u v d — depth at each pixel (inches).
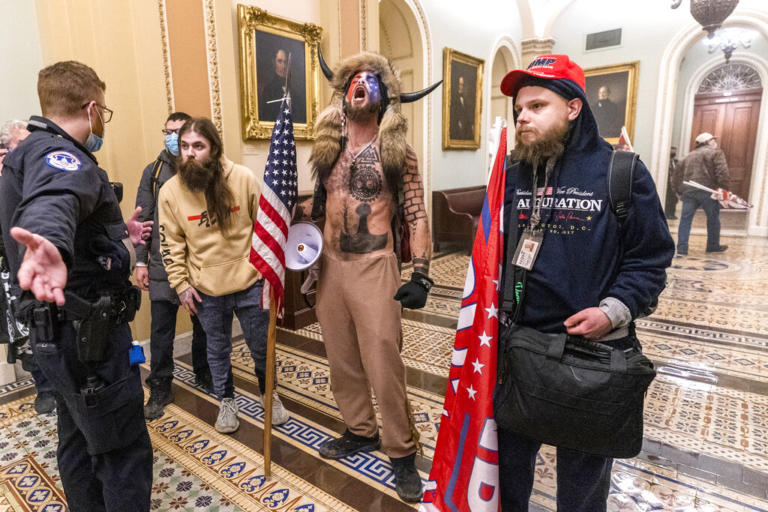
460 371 54.4
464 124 303.7
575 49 365.7
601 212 45.1
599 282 46.1
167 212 90.5
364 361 74.4
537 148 45.9
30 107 123.6
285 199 74.3
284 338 150.3
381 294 72.6
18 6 119.6
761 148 327.3
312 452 89.4
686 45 324.2
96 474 59.0
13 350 100.7
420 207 72.2
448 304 185.6
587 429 42.1
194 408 107.8
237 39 158.6
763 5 300.2
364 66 69.6
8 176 50.6
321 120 73.3
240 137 156.1
